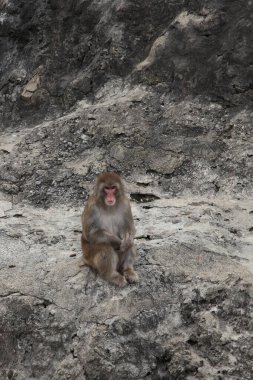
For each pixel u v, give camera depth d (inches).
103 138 580.7
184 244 422.0
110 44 676.7
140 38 677.3
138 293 379.2
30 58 740.0
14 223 480.1
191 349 358.3
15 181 547.2
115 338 358.3
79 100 671.1
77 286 386.0
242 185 527.8
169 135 576.7
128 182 538.0
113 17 690.8
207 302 379.6
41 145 589.0
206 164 547.2
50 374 358.3
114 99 637.9
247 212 488.7
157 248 416.8
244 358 353.7
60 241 448.5
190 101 609.6
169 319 369.4
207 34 637.9
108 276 381.7
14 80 732.0
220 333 364.2
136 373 347.9
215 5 644.7
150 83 637.9
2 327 376.5
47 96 698.8
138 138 575.8
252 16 626.8
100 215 376.2
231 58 609.9
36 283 395.5
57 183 540.1
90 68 679.7
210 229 451.8
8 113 715.4
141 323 365.4
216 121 588.4
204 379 343.0
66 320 371.9
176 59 636.7
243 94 599.8
